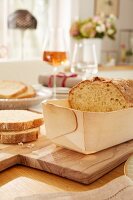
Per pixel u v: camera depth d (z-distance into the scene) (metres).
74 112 0.59
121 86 0.66
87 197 0.43
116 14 3.05
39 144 0.67
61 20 2.57
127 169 0.52
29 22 1.95
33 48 2.49
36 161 0.59
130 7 3.26
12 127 0.66
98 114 0.58
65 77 1.21
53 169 0.57
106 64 2.74
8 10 2.27
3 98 1.01
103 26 2.29
